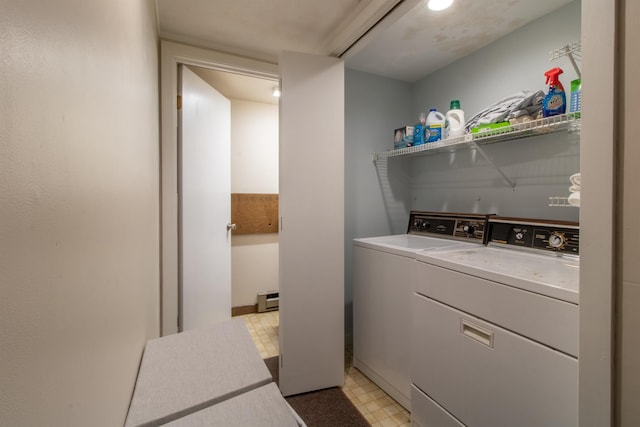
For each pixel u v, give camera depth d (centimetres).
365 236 240
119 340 61
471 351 119
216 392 76
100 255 48
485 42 193
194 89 201
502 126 154
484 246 170
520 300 102
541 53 166
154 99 147
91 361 43
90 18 43
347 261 234
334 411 162
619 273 65
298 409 164
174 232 179
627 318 64
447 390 129
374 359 186
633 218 63
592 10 68
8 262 23
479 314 116
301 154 172
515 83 179
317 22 159
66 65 34
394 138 241
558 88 136
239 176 293
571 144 153
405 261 160
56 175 32
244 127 294
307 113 172
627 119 63
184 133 188
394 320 168
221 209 242
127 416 67
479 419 115
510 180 182
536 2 154
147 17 115
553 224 144
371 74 240
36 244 28
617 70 64
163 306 177
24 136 25
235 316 293
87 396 41
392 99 249
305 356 176
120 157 64
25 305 26
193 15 153
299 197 172
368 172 240
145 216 108
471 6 157
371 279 188
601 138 67
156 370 85
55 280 32
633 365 63
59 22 32
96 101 46
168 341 103
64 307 34
